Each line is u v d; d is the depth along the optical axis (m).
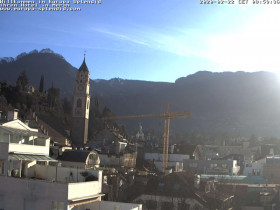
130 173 79.44
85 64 148.50
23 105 166.62
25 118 111.44
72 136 142.75
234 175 104.69
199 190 65.38
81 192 37.75
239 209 72.19
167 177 65.56
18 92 177.62
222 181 85.31
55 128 124.62
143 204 61.50
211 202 61.34
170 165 121.56
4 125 45.38
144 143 165.88
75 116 144.00
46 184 36.09
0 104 141.12
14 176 38.62
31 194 36.41
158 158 138.38
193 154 141.25
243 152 186.50
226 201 66.12
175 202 60.59
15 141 44.28
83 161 71.62
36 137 47.03
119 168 86.81
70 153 73.94
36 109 167.75
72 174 42.38
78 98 145.25
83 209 41.31
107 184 62.22
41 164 46.03
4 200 37.25
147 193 62.06
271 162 109.62
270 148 167.00
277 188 78.94
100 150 109.50
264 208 71.94
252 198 74.50
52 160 44.94
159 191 62.59
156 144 181.25
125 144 119.69
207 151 186.62
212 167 110.06
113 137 119.19
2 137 42.59
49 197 35.88
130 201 62.31
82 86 146.38
